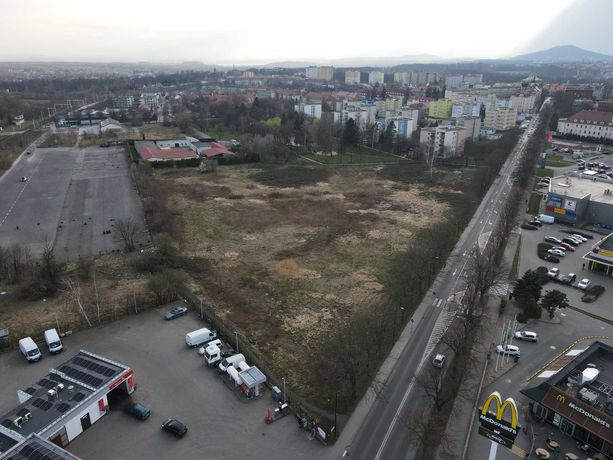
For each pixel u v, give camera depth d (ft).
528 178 600.39
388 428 201.57
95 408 203.41
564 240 428.15
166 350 256.32
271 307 308.81
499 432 157.07
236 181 637.71
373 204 540.11
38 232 430.61
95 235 424.87
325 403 217.97
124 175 640.99
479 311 295.48
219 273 357.41
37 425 186.29
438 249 373.20
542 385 209.56
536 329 283.18
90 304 302.86
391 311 295.07
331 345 257.14
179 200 543.39
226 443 192.95
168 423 198.80
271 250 404.16
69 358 248.32
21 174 643.04
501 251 392.47
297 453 188.24
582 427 189.67
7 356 250.78
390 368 242.99
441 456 185.98
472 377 234.99
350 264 376.68
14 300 309.42
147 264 361.92
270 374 238.68
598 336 276.21
